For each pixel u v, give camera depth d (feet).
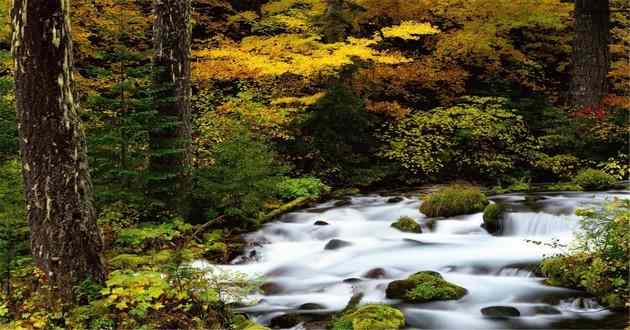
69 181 21.03
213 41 56.29
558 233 34.14
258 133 45.09
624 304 23.02
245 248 32.94
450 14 59.67
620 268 24.22
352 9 53.52
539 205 37.78
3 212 24.70
